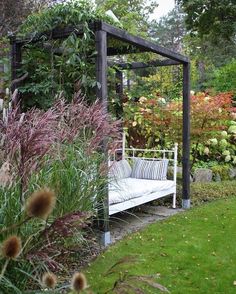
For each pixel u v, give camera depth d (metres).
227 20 14.58
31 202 0.99
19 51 4.37
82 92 4.14
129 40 4.04
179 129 7.05
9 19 7.98
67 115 3.14
